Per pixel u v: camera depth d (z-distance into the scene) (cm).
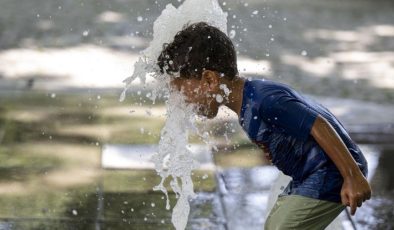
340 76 2238
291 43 2644
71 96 1900
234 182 1380
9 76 2067
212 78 777
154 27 824
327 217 798
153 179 1384
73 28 2694
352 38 2792
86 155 1502
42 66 2189
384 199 1322
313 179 776
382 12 3353
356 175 746
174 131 828
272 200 959
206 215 1232
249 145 1578
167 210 1252
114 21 2844
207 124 1684
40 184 1344
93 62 2258
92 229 1173
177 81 797
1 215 1208
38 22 2762
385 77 2252
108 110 1797
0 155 1479
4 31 2594
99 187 1341
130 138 1609
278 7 3328
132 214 1232
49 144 1554
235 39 2650
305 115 747
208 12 842
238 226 1195
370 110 1898
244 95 774
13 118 1705
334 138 748
